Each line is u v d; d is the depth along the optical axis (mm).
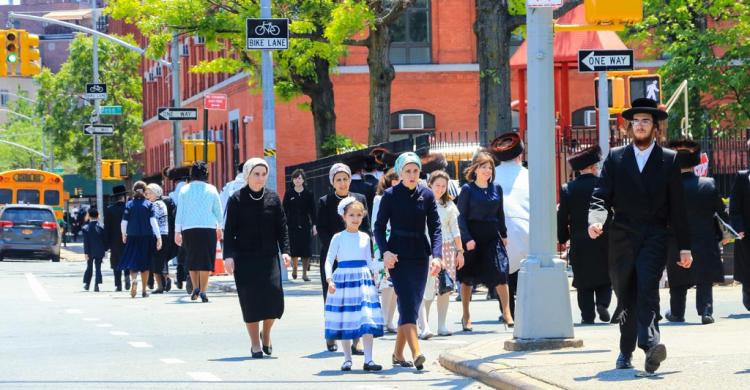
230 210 27125
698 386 19156
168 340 31641
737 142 52906
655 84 48188
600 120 39469
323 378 23625
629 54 35781
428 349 27891
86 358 27625
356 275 25031
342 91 97312
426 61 99188
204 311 40750
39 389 22391
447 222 30469
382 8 61750
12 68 79250
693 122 75625
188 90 135500
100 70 185500
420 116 98875
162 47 68375
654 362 20312
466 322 31578
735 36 75250
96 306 44438
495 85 53000
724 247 46344
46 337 32906
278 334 32594
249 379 23609
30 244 96875
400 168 24188
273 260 27391
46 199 123750
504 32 53219
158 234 48406
